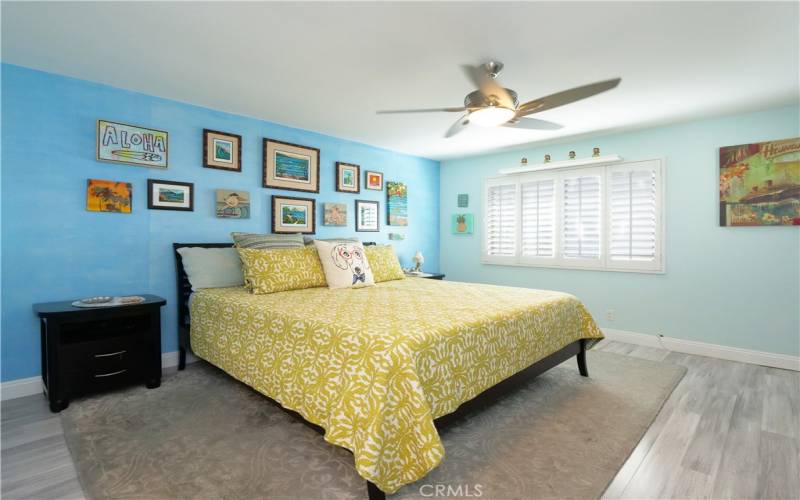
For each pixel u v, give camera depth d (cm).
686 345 383
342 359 178
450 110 253
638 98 315
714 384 297
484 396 210
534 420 235
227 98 322
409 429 156
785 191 333
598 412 246
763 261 345
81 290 288
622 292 422
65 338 255
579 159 432
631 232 412
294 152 405
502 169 501
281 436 213
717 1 187
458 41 226
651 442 210
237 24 209
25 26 212
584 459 193
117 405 252
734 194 357
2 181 257
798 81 280
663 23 206
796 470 184
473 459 193
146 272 317
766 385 295
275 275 307
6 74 257
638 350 389
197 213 342
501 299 277
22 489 168
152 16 202
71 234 283
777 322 339
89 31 218
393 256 413
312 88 299
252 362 237
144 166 313
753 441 211
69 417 235
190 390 278
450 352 187
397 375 159
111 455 194
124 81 288
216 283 323
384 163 499
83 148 286
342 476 178
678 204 386
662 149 393
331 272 332
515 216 503
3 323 259
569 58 245
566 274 463
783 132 333
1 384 258
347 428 160
